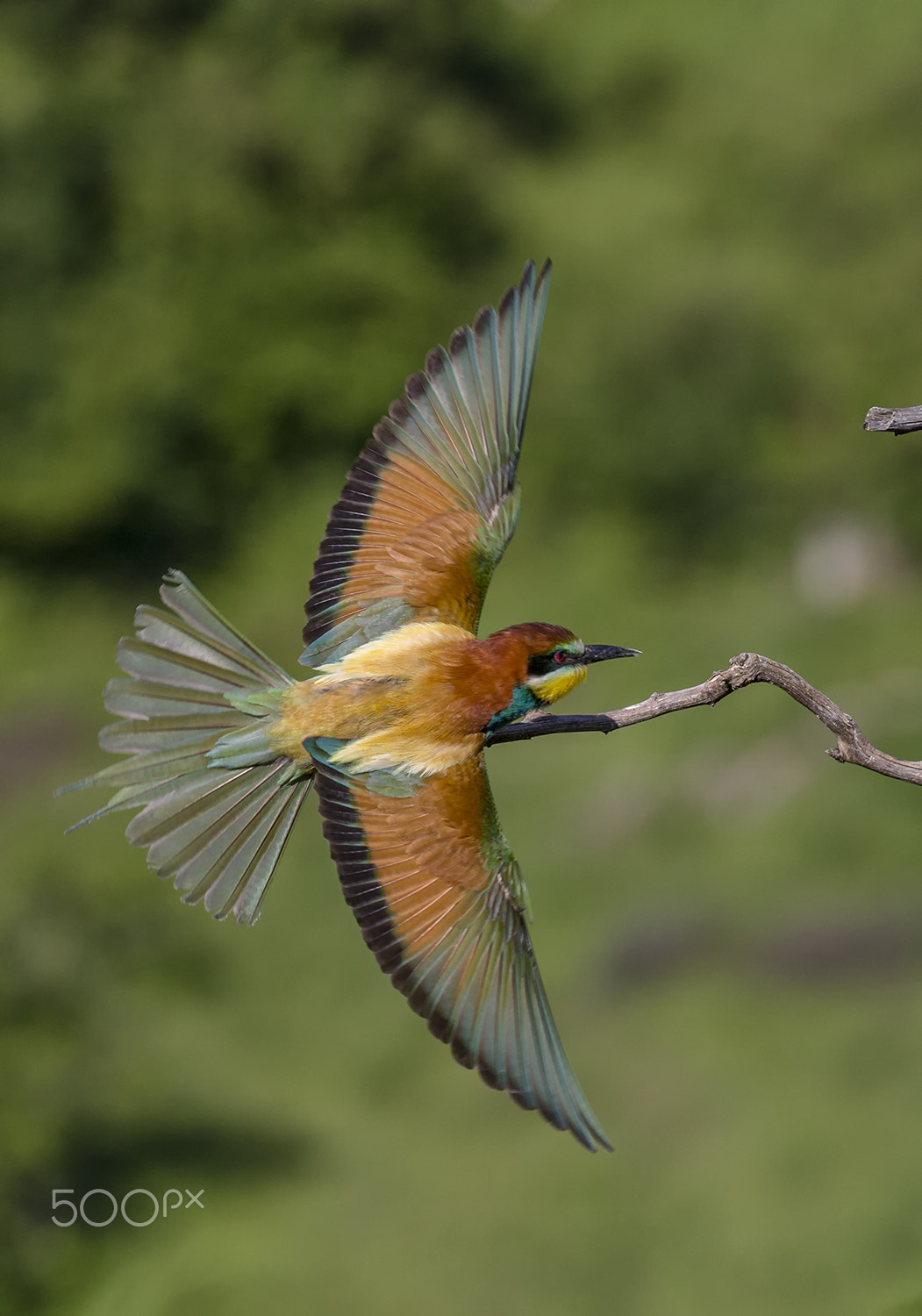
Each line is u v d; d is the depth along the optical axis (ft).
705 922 55.93
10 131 102.27
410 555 15.23
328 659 14.97
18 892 55.21
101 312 101.50
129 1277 42.37
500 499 15.60
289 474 103.76
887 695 71.72
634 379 98.53
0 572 98.99
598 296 103.81
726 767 67.31
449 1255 43.04
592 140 121.39
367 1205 45.42
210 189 103.81
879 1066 46.93
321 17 109.29
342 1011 56.13
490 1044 13.84
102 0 107.65
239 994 57.41
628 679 80.79
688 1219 42.98
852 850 58.95
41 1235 43.39
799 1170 43.83
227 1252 43.32
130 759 14.75
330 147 105.09
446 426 15.66
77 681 89.25
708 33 128.36
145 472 99.30
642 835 63.46
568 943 57.98
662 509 96.37
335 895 63.05
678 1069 48.88
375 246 105.60
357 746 14.35
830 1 122.21
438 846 14.14
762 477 94.84
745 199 110.01
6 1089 46.26
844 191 104.94
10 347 99.66
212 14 108.88
